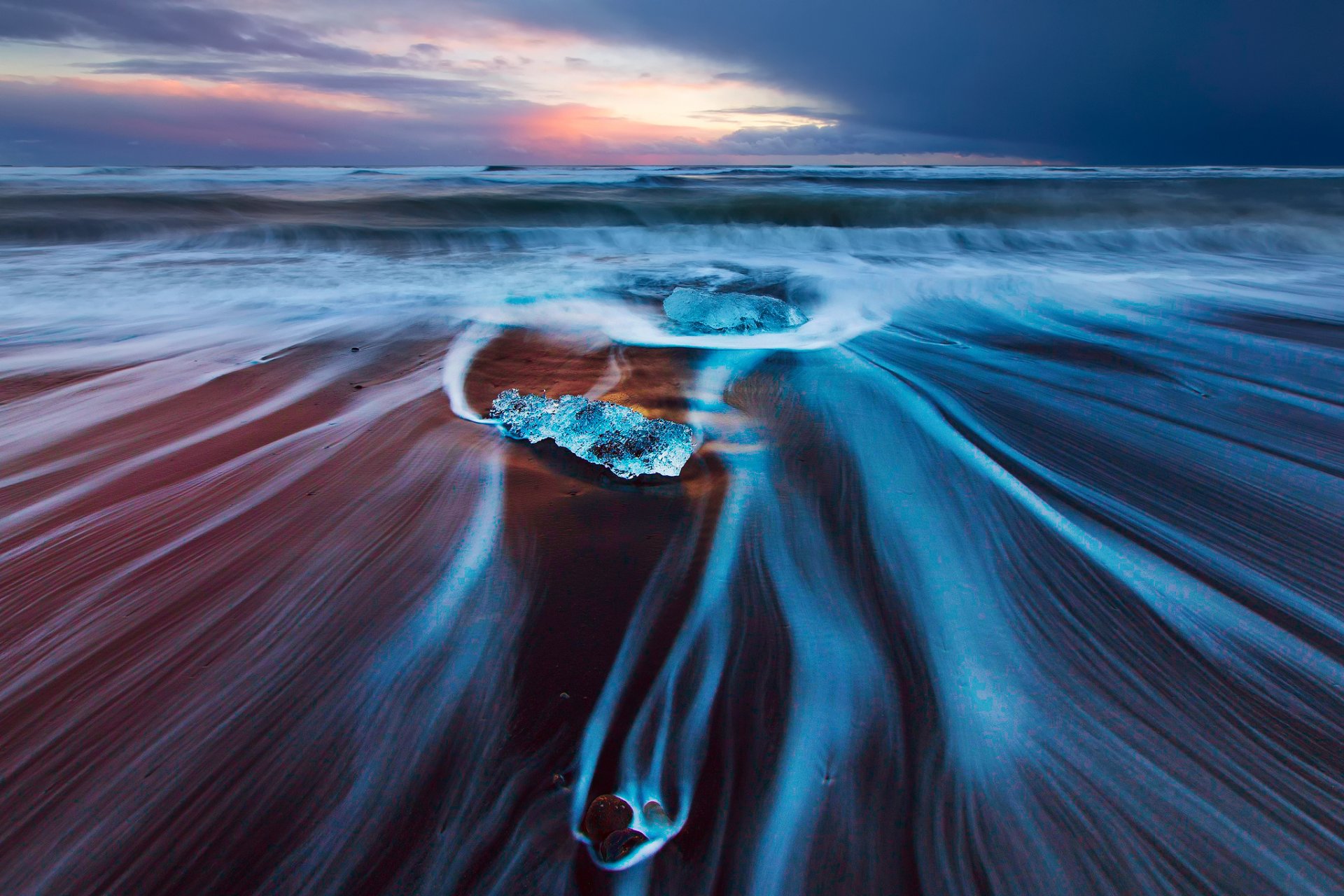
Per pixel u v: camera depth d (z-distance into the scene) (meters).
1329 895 0.62
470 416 1.62
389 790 0.71
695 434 1.54
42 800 0.69
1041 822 0.68
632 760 0.75
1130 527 1.19
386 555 1.08
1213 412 1.70
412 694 0.83
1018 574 1.06
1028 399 1.79
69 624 0.92
